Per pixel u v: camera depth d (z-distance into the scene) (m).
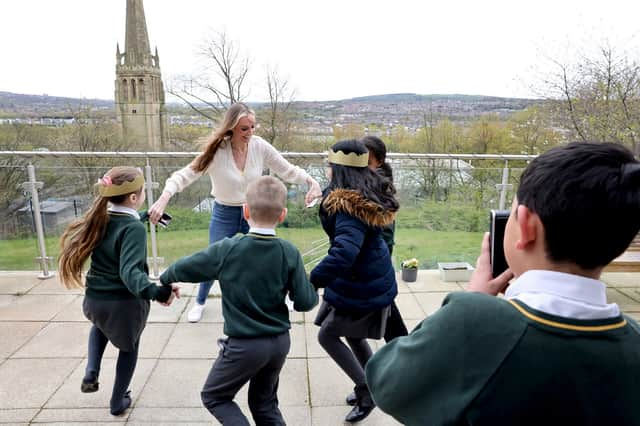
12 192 3.66
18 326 2.97
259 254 1.70
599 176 0.60
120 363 2.07
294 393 2.33
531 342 0.62
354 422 2.10
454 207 3.84
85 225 1.94
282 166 3.00
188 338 2.87
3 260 3.79
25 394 2.29
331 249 1.80
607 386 0.60
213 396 1.74
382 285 1.94
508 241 0.74
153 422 2.10
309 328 3.02
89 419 2.12
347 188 1.85
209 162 2.78
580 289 0.64
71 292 3.49
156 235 3.71
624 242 0.63
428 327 0.70
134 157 3.59
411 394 0.69
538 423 0.60
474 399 0.62
